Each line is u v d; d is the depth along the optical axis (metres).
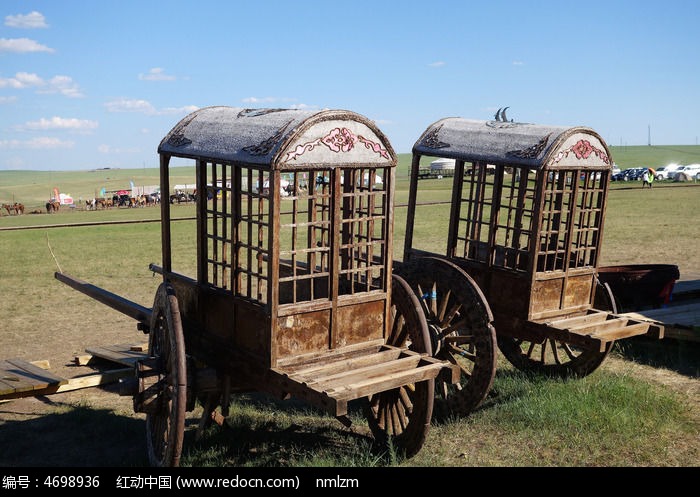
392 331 5.77
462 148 7.30
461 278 6.26
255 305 4.80
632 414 6.20
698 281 12.57
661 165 128.88
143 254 19.69
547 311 6.88
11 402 6.93
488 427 6.13
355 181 5.35
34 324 10.58
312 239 5.35
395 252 18.92
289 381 4.56
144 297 12.97
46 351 9.00
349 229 5.61
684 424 6.11
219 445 5.75
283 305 4.70
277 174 4.46
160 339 5.34
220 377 5.23
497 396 6.99
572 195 6.88
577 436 5.82
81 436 6.00
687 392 7.09
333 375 4.67
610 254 18.22
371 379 4.64
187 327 5.73
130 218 39.81
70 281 7.80
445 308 6.68
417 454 5.50
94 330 10.19
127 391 4.97
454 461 5.41
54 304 12.20
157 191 72.69
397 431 5.61
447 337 6.49
